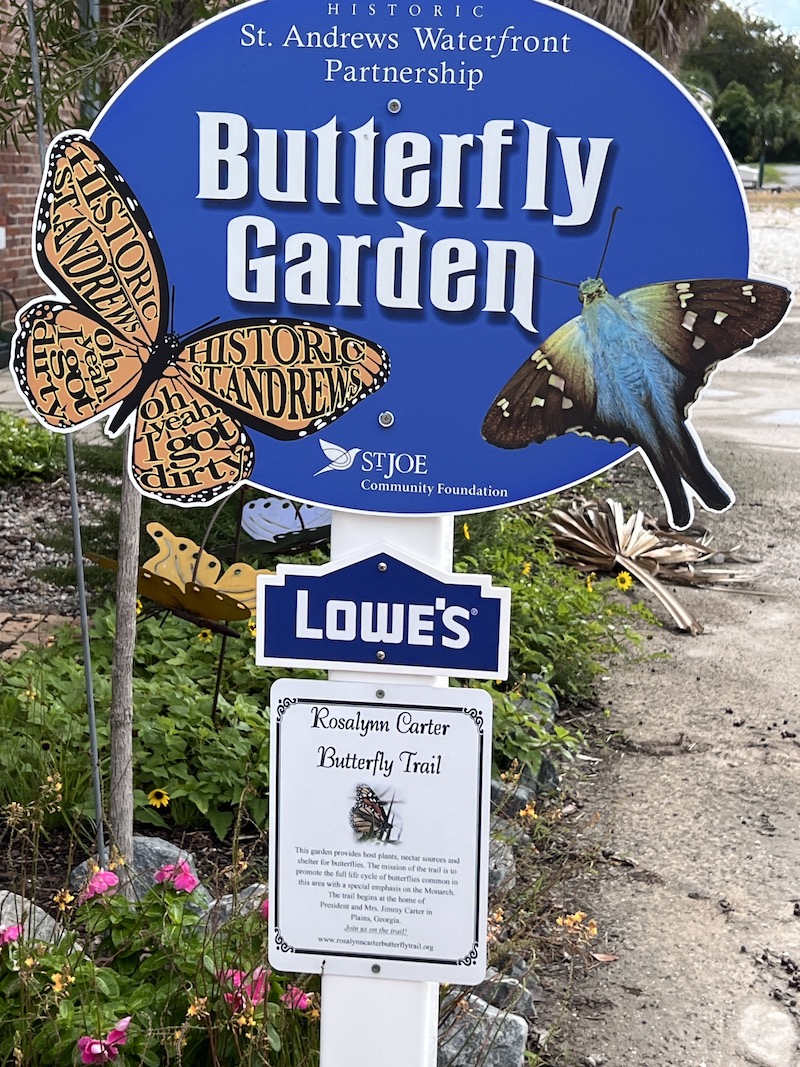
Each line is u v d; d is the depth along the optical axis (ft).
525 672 17.95
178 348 6.78
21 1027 7.89
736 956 11.80
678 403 6.42
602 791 15.35
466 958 6.85
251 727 13.57
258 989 8.02
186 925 8.81
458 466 6.65
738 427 40.16
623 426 6.49
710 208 6.26
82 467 19.29
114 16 10.78
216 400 6.80
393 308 6.56
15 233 38.88
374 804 6.81
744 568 25.63
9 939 8.13
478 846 6.77
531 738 14.85
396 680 6.80
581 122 6.27
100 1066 7.68
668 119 6.21
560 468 6.60
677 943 11.96
